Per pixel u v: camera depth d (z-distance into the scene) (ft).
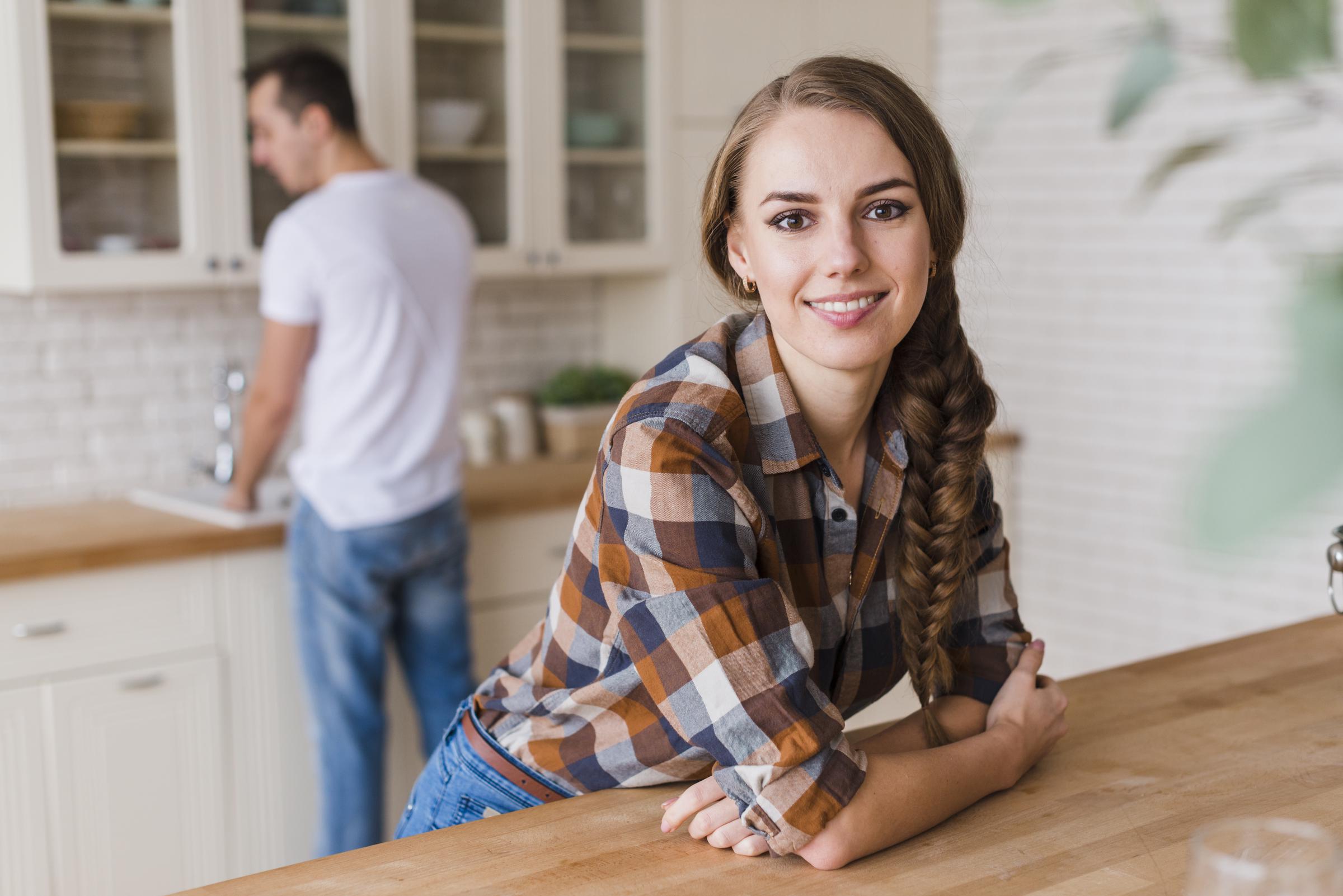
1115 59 12.14
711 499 3.61
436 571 9.70
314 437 9.30
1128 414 12.58
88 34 9.39
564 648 4.22
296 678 9.77
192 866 9.42
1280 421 0.67
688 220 12.69
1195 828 3.75
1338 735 4.56
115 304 10.75
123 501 10.57
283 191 10.34
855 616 4.21
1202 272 11.82
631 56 12.21
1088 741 4.58
